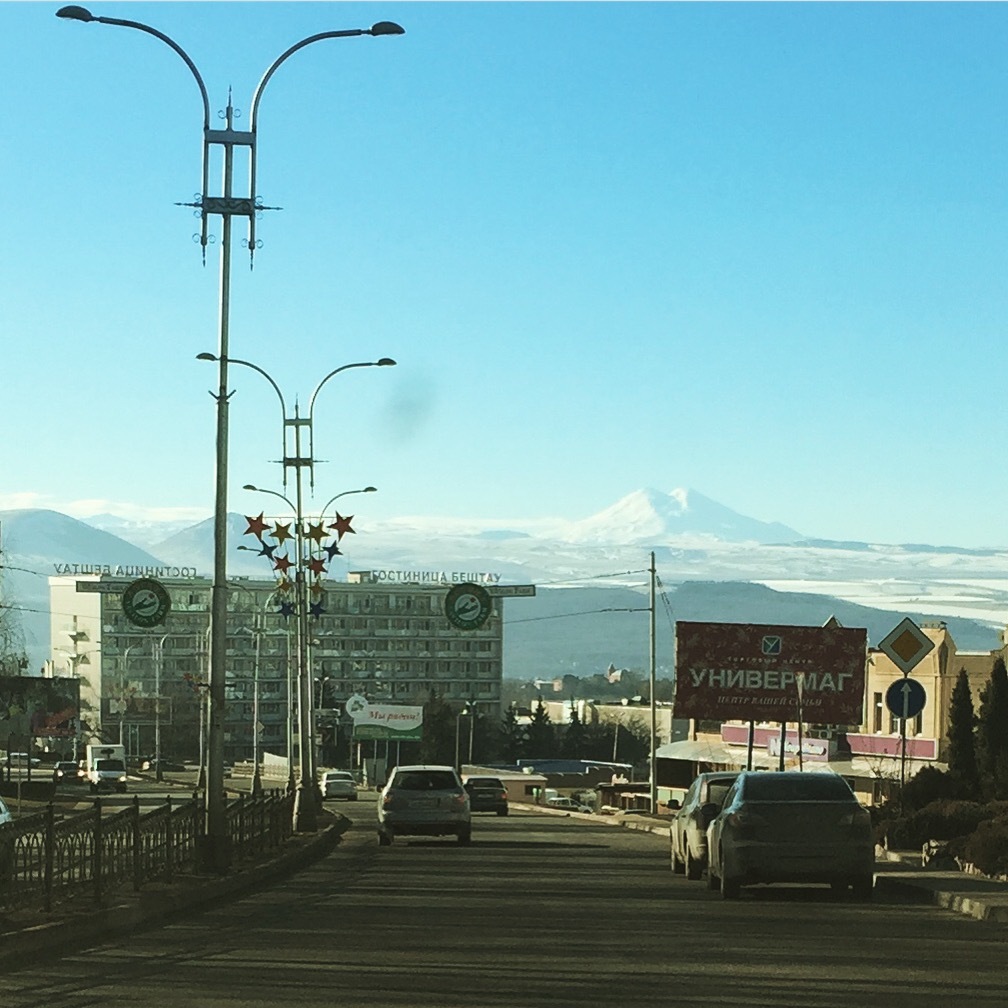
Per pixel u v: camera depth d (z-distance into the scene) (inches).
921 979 538.9
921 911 810.8
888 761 2476.6
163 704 5890.8
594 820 2477.9
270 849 1280.8
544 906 831.7
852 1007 474.9
